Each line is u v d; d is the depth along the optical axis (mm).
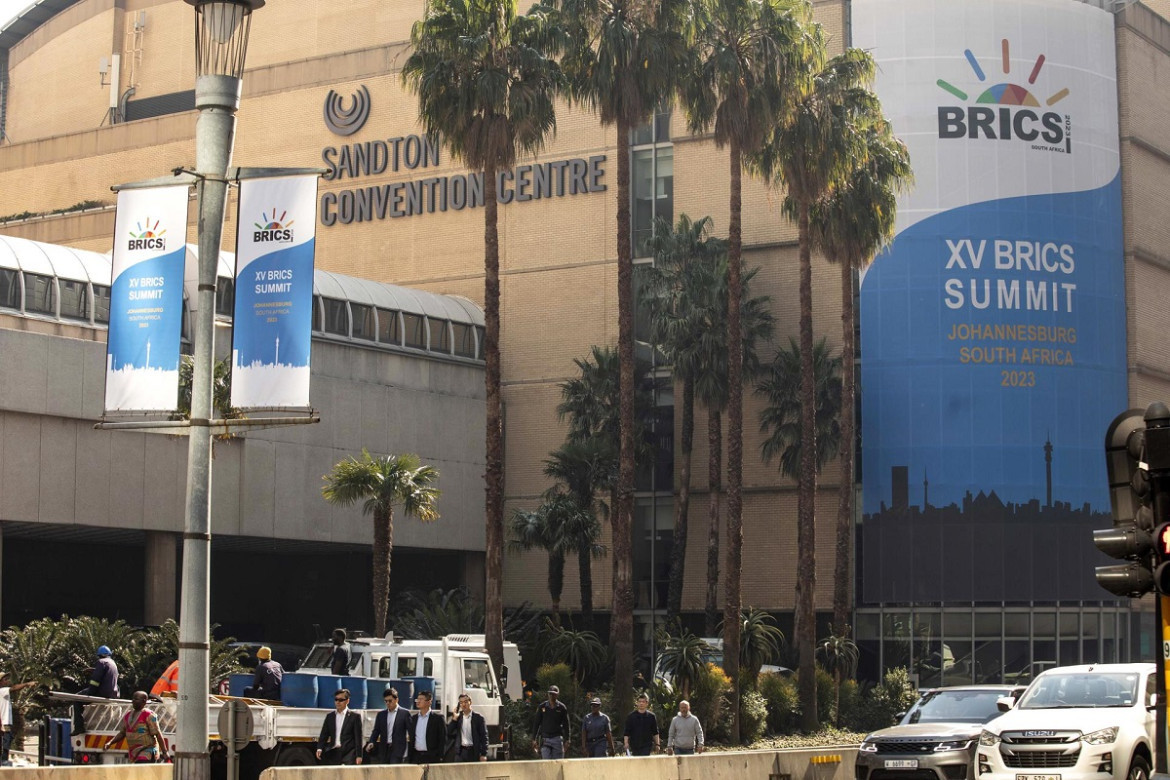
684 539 54719
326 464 50781
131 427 15828
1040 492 54844
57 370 42125
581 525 52969
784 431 54844
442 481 55844
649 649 57812
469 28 37375
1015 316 55375
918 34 56281
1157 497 11766
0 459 40594
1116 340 57625
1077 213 56750
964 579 54188
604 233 60375
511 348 61469
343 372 52000
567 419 59844
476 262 62594
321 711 25578
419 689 29641
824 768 24359
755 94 40031
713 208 59188
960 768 22422
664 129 60562
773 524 56438
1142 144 60500
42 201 72125
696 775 22141
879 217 46906
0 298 42906
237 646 39031
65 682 33469
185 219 15914
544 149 61969
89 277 45125
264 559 61312
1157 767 12508
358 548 55500
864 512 55125
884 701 47188
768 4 40312
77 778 19969
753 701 40625
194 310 47156
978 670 53938
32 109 80000
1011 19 56562
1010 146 55969
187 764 15273
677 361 54156
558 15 38906
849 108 44438
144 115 75250
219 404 36719
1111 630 55812
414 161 64438
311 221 15734
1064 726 20000
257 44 69125
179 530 45125
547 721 26656
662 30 38531
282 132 67500
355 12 66938
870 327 55750
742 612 48375
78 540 52156
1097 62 58281
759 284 57719
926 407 54938
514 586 60031
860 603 54938
